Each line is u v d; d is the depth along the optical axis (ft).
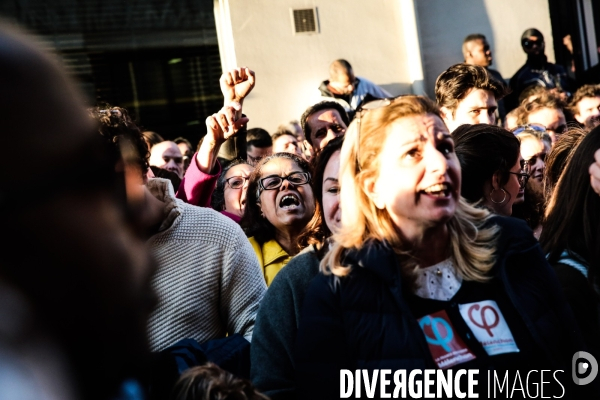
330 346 5.90
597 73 28.48
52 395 1.26
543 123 15.80
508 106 26.84
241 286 7.95
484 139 8.59
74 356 1.38
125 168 1.54
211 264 7.83
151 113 27.43
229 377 5.74
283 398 6.57
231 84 10.43
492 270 6.02
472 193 8.59
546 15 29.14
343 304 5.91
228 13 26.99
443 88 12.31
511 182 8.64
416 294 5.95
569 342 6.17
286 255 10.62
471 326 5.84
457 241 6.07
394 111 6.11
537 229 10.29
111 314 1.43
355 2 27.63
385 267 5.83
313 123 15.19
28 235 1.36
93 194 1.44
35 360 1.29
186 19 27.50
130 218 1.52
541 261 6.26
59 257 1.38
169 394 5.82
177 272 7.71
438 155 5.91
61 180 1.39
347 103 24.70
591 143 7.09
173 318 7.60
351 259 5.98
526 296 5.99
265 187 10.56
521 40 27.89
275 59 27.12
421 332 5.69
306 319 6.03
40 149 1.37
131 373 1.50
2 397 1.21
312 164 9.00
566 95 24.70
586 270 6.93
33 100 1.36
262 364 6.74
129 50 27.04
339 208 7.80
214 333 7.85
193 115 27.73
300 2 27.25
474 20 28.84
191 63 27.68
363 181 6.08
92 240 1.42
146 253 1.53
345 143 6.33
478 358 5.72
